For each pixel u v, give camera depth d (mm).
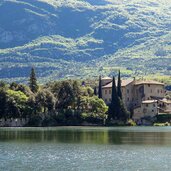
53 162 176875
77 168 163625
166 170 159500
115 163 174250
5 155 194875
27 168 163500
